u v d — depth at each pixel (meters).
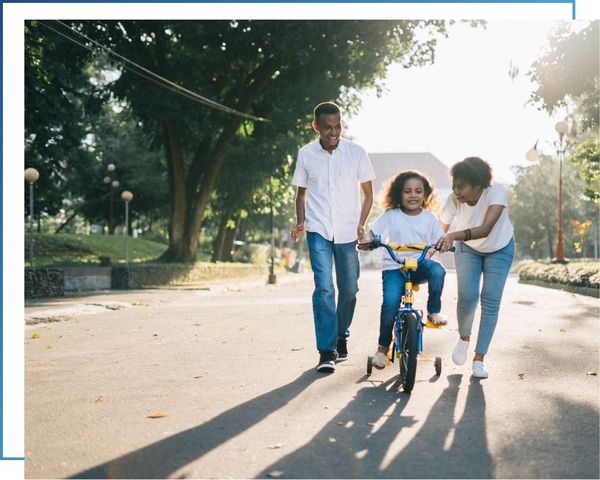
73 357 8.40
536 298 17.27
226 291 27.34
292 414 5.20
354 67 29.06
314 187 7.39
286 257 61.28
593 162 21.45
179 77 27.75
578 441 4.40
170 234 32.06
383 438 4.52
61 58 26.09
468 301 6.65
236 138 33.44
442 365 7.21
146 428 4.87
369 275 50.88
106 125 48.00
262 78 30.62
